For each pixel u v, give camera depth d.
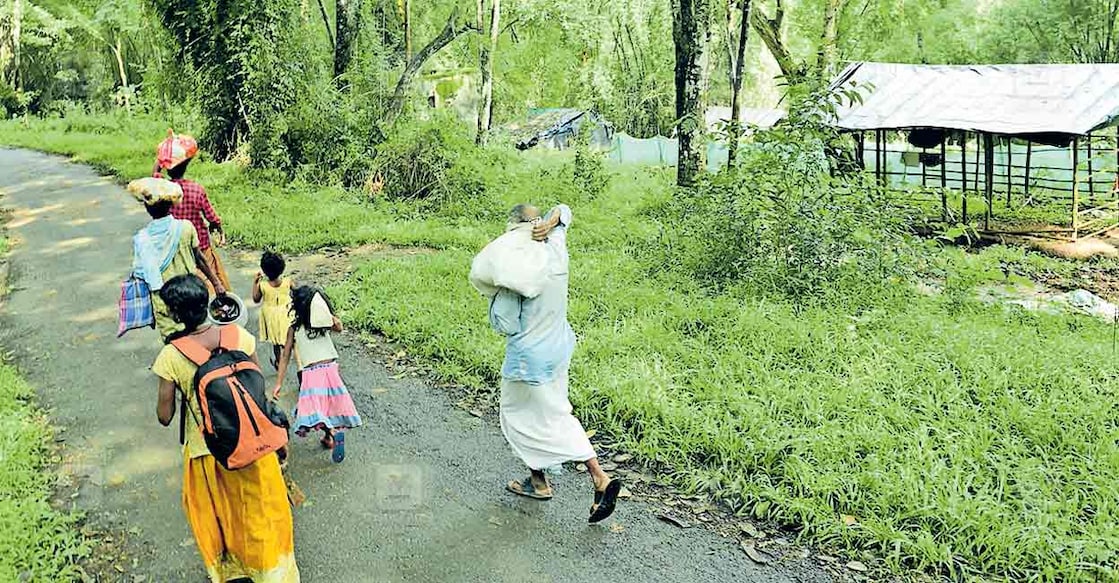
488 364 6.98
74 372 7.07
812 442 5.40
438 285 9.34
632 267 10.04
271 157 16.41
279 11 17.42
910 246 9.55
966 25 33.47
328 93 16.72
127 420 6.19
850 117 15.31
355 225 12.74
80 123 29.78
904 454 5.30
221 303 5.14
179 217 6.90
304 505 5.08
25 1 35.66
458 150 15.27
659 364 6.77
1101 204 16.06
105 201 14.73
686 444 5.57
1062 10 31.72
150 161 18.98
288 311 5.53
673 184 15.92
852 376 6.54
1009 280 11.08
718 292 9.01
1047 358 6.90
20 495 5.04
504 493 5.23
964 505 4.68
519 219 4.86
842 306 8.43
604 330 7.68
